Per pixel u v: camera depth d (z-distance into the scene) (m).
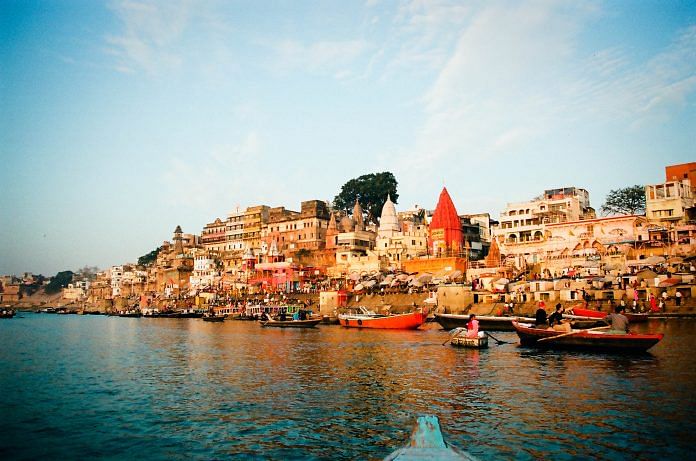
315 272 109.25
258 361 36.56
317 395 24.77
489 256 85.31
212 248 153.12
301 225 125.31
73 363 37.84
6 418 21.95
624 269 67.56
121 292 182.12
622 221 76.69
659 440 17.30
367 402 23.16
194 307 124.88
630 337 34.09
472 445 17.11
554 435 17.95
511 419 19.91
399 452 11.98
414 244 102.38
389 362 34.34
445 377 28.42
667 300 57.75
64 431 20.08
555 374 28.31
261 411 22.09
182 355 41.47
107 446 18.36
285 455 16.89
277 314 85.38
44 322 112.12
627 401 22.02
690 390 23.72
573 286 64.81
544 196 101.06
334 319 78.25
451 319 59.22
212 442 18.39
